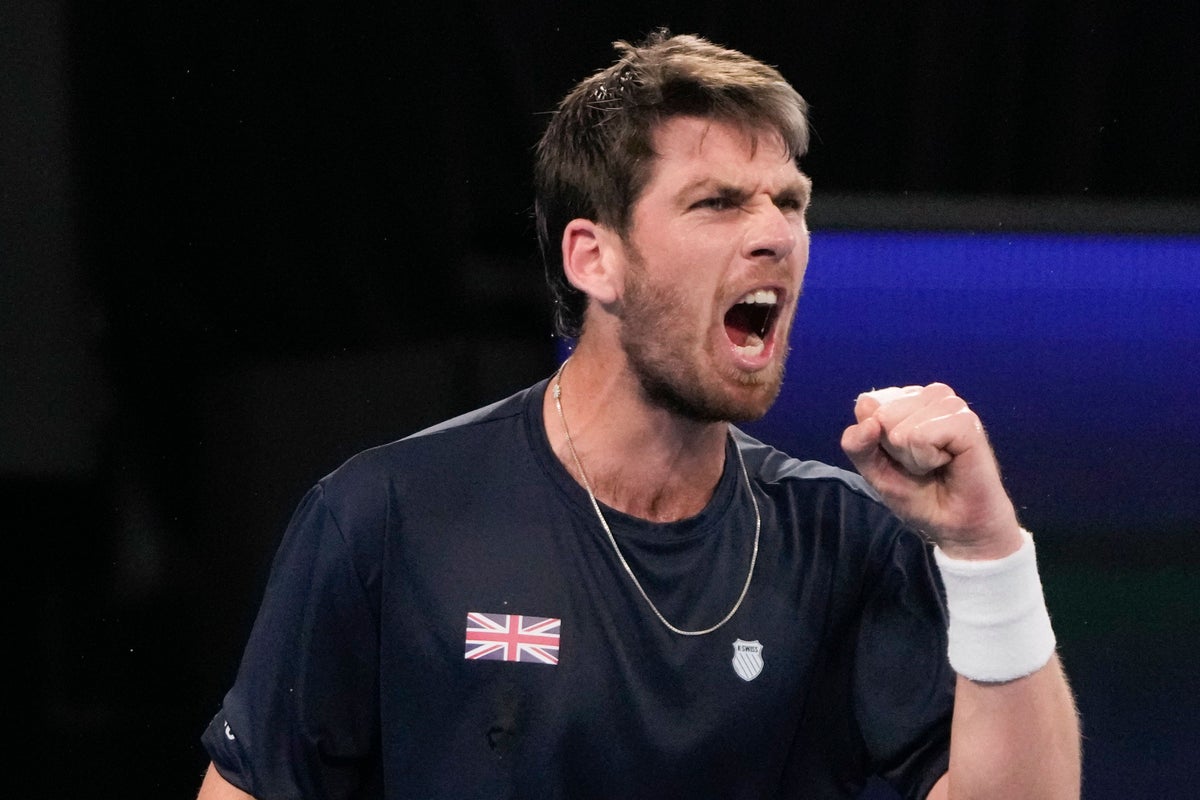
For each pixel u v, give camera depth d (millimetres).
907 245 9992
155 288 9117
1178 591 9727
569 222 4922
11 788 9055
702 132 4586
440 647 4711
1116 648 9617
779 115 4680
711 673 4719
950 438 4152
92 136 9016
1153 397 9938
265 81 9109
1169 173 9992
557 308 5133
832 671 5066
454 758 4707
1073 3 9836
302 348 9234
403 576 4770
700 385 4605
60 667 9102
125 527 9133
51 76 8961
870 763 5117
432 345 9289
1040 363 10023
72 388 9078
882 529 5039
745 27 9547
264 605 5012
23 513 9094
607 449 4828
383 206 9242
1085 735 9406
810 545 5000
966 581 4398
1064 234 10031
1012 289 9992
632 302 4660
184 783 9148
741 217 4574
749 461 5223
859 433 4297
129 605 9133
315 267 9211
